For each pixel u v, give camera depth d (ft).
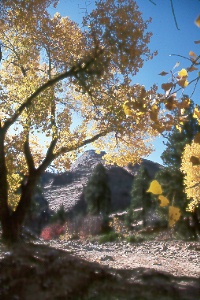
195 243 68.74
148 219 107.45
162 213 83.46
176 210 7.72
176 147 77.00
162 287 22.39
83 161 245.65
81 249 52.60
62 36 52.65
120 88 45.14
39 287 20.07
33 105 50.62
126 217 131.23
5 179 51.83
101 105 46.42
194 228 80.02
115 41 40.86
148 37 42.50
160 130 10.90
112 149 62.59
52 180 224.74
